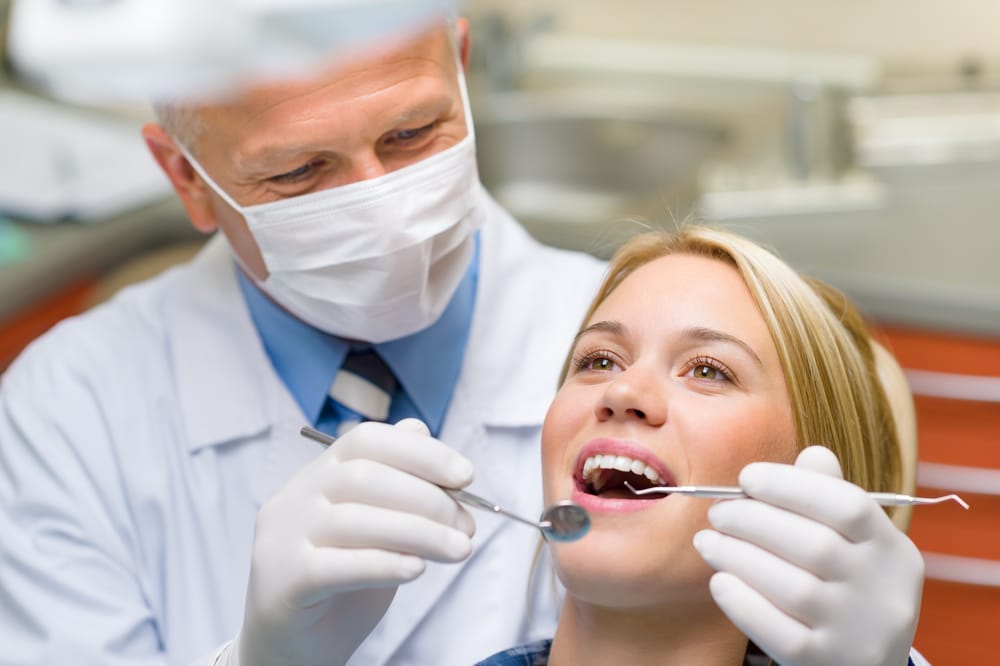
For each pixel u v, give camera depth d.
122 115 3.05
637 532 1.04
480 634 1.34
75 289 2.52
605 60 3.14
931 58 2.94
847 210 2.46
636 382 1.09
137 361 1.45
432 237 1.25
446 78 1.22
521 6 3.20
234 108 1.16
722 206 2.46
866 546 0.95
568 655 1.13
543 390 1.44
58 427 1.40
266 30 0.53
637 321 1.16
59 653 1.27
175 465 1.39
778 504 0.96
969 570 2.25
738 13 3.06
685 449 1.08
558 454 1.12
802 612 0.94
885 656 0.96
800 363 1.15
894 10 2.94
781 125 2.80
